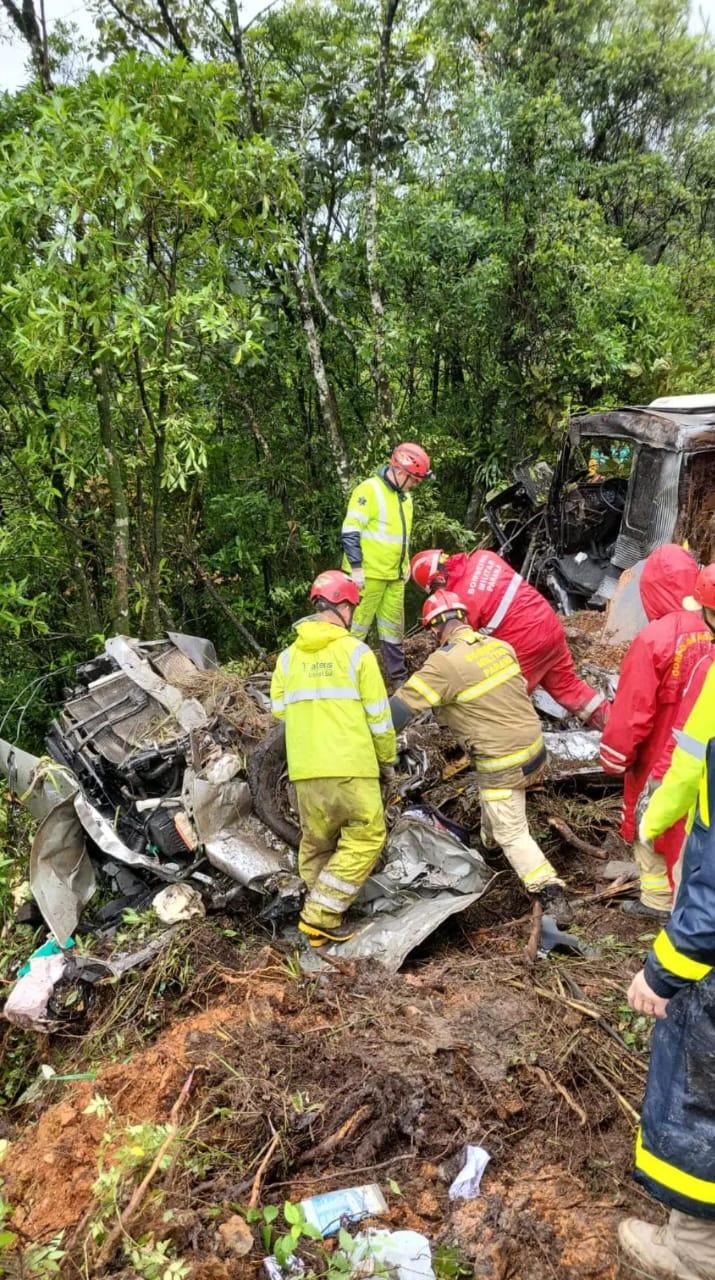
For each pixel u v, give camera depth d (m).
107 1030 3.31
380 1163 2.45
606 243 8.68
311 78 7.60
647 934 3.53
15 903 4.16
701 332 11.62
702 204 13.20
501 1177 2.40
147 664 4.54
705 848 1.73
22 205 4.54
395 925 3.55
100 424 5.52
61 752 4.34
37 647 6.84
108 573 6.77
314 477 8.70
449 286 7.93
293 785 3.99
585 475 7.89
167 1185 2.34
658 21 12.87
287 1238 2.04
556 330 8.68
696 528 5.93
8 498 5.98
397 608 6.09
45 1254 2.12
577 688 4.76
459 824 4.42
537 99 8.30
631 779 3.55
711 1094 1.77
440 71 8.52
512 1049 2.79
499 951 3.57
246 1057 2.81
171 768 4.10
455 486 9.80
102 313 4.74
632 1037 2.85
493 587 4.43
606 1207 2.29
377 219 7.91
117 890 4.00
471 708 3.62
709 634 3.16
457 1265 2.10
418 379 9.20
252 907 3.79
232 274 6.09
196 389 7.67
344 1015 3.02
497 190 8.59
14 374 5.55
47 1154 2.66
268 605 8.57
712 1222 1.89
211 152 5.32
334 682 3.39
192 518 8.06
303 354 8.23
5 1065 3.47
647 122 13.32
